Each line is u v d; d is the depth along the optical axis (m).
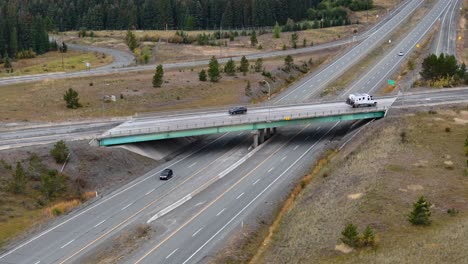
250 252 68.50
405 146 97.75
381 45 192.38
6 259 67.06
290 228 72.56
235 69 166.00
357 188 80.25
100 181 90.75
